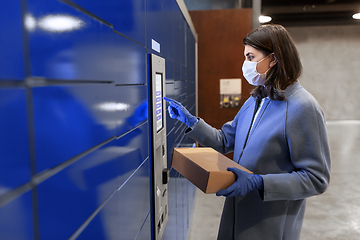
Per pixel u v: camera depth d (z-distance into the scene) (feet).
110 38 2.62
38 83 1.50
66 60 1.79
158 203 4.75
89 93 2.15
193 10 16.28
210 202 12.41
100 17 2.38
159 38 4.98
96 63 2.28
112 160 2.68
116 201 2.80
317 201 12.03
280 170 4.17
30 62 1.43
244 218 4.42
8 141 1.27
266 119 4.31
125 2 3.11
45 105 1.56
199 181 3.80
